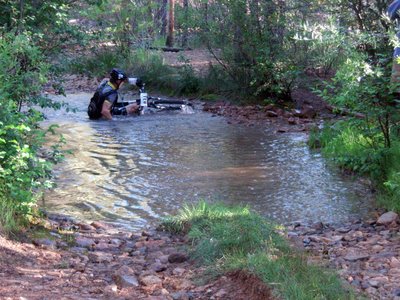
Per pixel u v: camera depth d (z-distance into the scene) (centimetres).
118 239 673
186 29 1980
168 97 1759
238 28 1658
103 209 793
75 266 558
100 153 1086
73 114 1472
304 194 855
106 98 1413
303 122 1399
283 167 998
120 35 1998
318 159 1048
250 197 841
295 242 630
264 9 1594
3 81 772
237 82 1678
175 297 486
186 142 1188
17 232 625
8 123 670
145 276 539
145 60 1952
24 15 965
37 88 816
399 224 717
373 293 489
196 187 884
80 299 462
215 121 1420
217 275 532
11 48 798
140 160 1041
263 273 495
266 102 1606
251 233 604
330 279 492
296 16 1562
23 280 496
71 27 1007
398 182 789
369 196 846
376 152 895
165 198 836
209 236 622
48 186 692
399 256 589
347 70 843
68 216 757
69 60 1078
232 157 1066
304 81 1608
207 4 1816
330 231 709
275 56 1588
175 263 590
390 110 861
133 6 2238
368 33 901
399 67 820
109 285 511
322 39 840
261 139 1218
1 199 640
